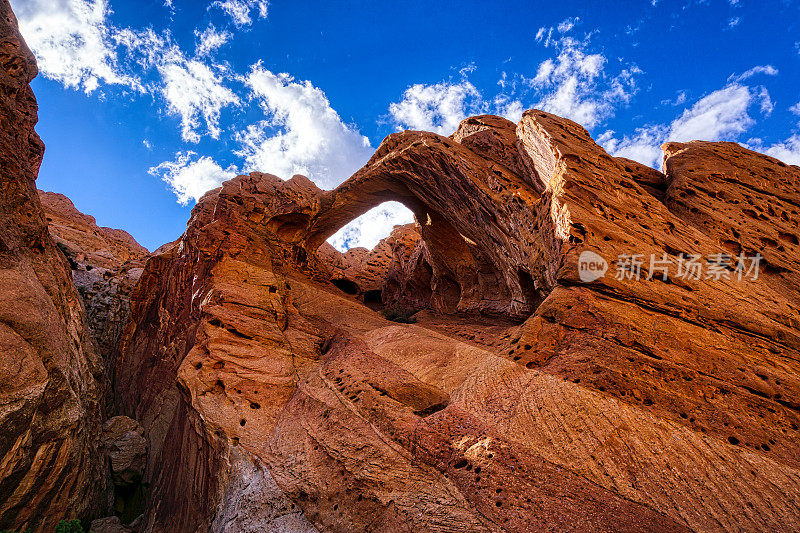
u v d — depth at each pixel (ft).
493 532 23.56
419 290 110.83
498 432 29.66
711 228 53.26
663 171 69.31
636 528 21.95
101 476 52.85
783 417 29.53
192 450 45.06
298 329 59.72
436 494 27.40
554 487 25.07
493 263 71.05
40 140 78.43
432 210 88.07
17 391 32.81
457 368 42.96
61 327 48.16
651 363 32.71
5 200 49.60
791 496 23.53
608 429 27.81
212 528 35.37
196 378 46.57
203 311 55.67
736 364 33.86
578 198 47.32
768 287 46.39
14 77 63.98
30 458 35.37
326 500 31.42
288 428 40.50
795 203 60.08
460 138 86.02
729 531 21.79
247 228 78.74
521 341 37.70
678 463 25.48
